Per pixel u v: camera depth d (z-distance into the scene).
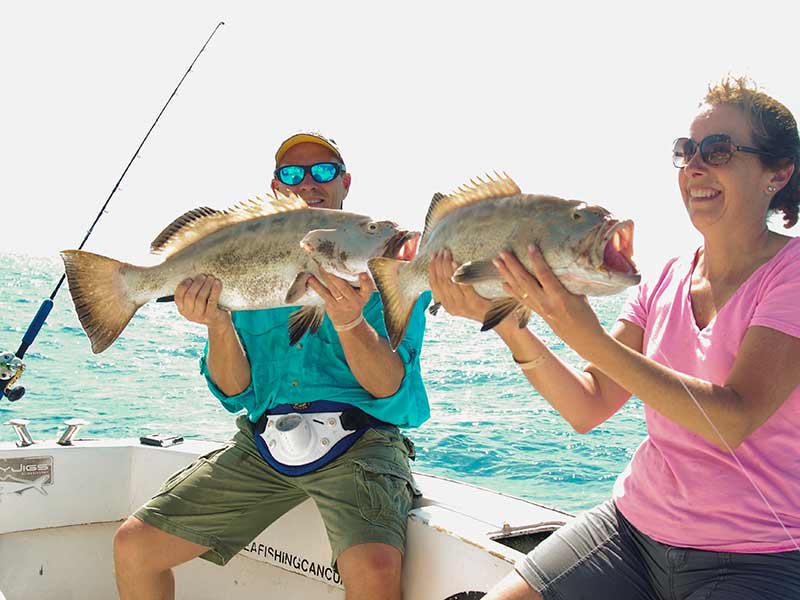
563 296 2.19
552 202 2.27
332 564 3.22
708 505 2.28
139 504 4.19
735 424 2.11
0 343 16.52
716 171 2.31
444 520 3.17
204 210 3.19
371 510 3.14
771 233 2.40
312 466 3.37
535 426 9.54
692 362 2.42
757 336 2.16
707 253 2.46
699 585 2.28
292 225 3.10
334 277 3.04
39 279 39.16
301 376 3.48
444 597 3.06
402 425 3.66
